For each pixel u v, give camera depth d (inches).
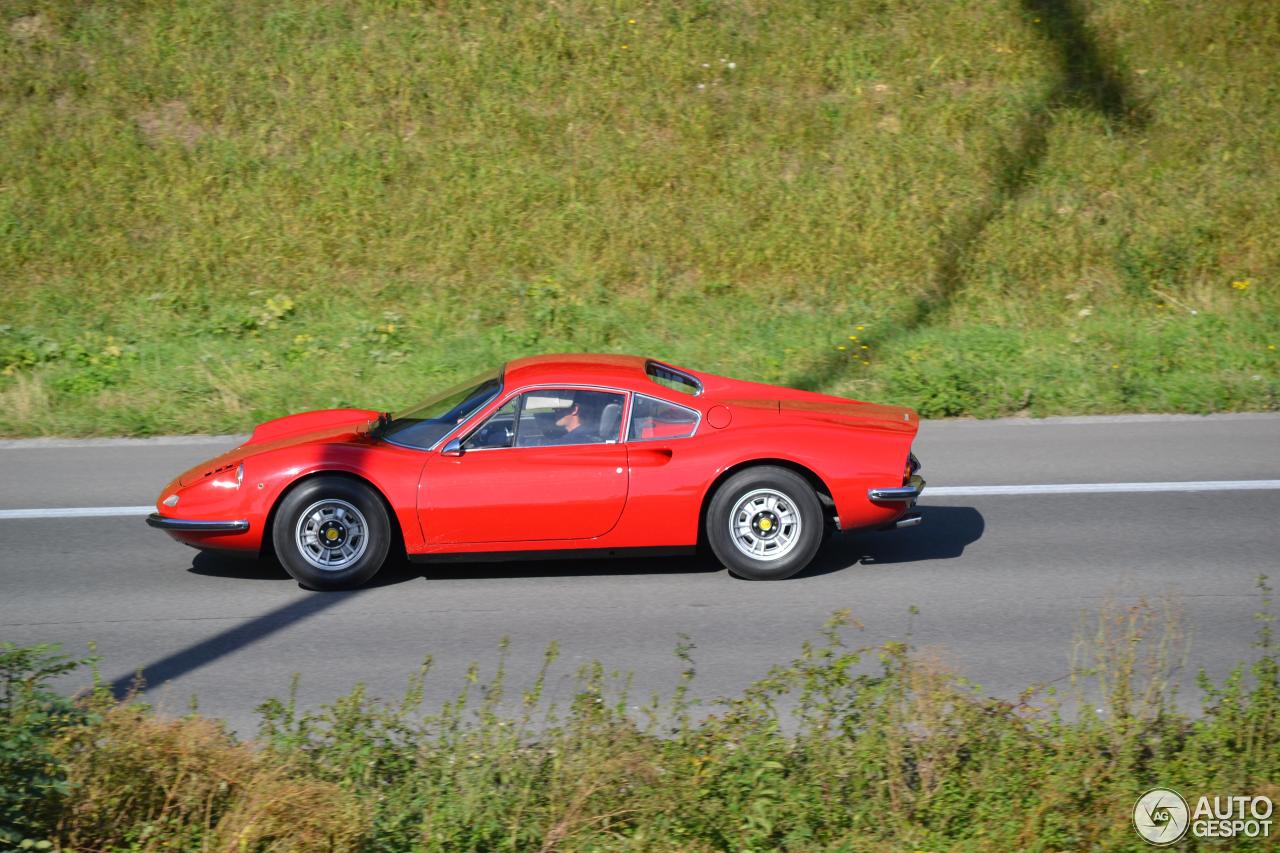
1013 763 454.9
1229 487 970.7
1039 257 1647.4
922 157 1808.6
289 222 1707.7
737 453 748.0
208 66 1925.4
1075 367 1332.4
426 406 816.3
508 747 470.6
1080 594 731.4
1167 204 1723.7
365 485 750.5
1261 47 1973.4
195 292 1595.7
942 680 497.4
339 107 1876.2
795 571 762.2
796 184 1774.1
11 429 1228.5
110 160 1777.8
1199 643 644.1
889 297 1598.2
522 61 1958.7
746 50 1984.5
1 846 394.9
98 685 526.0
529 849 423.5
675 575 785.6
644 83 1930.4
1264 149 1803.6
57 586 783.1
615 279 1642.5
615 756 458.0
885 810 442.9
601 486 741.9
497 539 746.2
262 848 410.6
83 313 1557.6
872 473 753.6
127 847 413.4
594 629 686.5
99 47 1956.2
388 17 2036.2
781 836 436.5
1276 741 479.5
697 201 1750.7
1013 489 986.1
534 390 765.3
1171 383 1288.1
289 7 2041.1
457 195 1750.7
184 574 806.5
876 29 2034.9
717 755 462.3
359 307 1585.9
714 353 1430.9
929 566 797.2
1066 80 1931.6
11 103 1867.6
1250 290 1579.7
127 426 1223.5
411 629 692.1
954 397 1261.1
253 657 652.7
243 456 782.5
